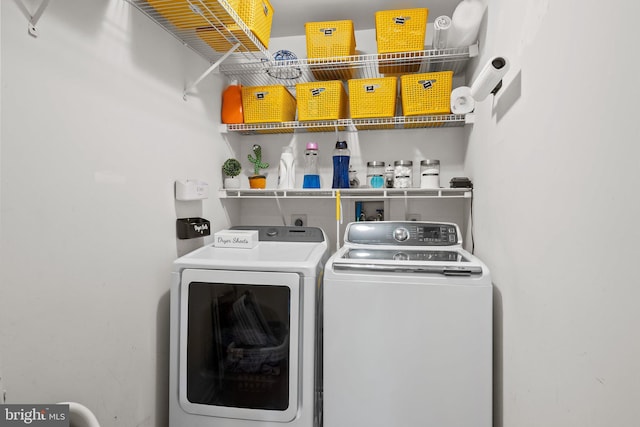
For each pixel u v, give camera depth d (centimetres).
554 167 95
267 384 155
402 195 235
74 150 121
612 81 70
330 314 151
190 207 195
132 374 149
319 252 179
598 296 75
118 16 141
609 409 71
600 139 74
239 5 170
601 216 74
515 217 126
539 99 105
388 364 147
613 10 69
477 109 188
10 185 100
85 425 100
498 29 148
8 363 100
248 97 228
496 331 151
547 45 99
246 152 263
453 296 143
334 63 215
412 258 171
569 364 88
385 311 148
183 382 159
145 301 157
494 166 154
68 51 118
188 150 193
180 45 185
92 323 129
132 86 149
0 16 97
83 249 125
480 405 142
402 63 219
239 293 156
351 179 239
